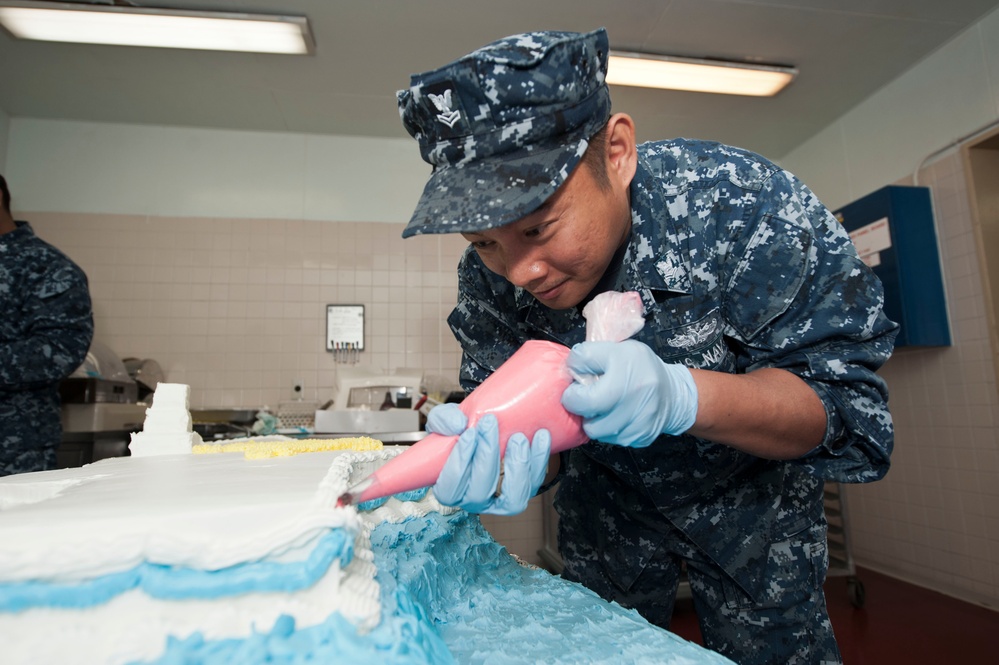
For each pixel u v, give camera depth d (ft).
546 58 2.11
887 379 10.11
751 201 2.87
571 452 4.08
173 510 1.74
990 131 8.34
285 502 1.83
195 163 11.05
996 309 8.35
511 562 3.44
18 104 10.26
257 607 1.60
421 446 2.07
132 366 9.94
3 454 6.03
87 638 1.51
